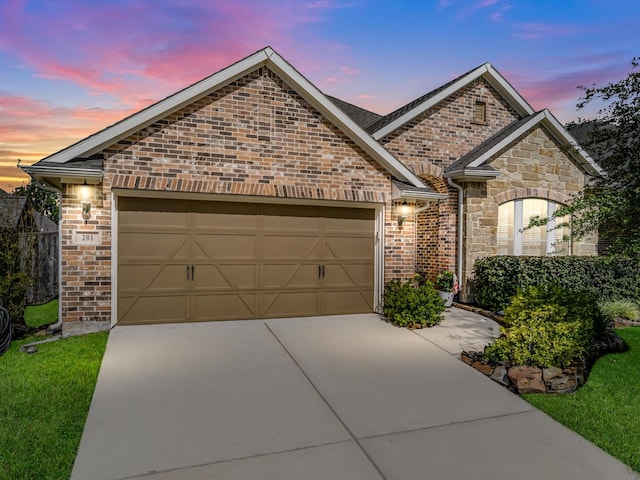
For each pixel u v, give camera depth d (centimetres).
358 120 1430
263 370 566
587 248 1200
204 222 813
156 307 785
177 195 774
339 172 863
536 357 531
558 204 1177
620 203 511
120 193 746
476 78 1177
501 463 352
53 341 680
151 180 736
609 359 624
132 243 769
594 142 589
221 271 824
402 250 930
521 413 449
